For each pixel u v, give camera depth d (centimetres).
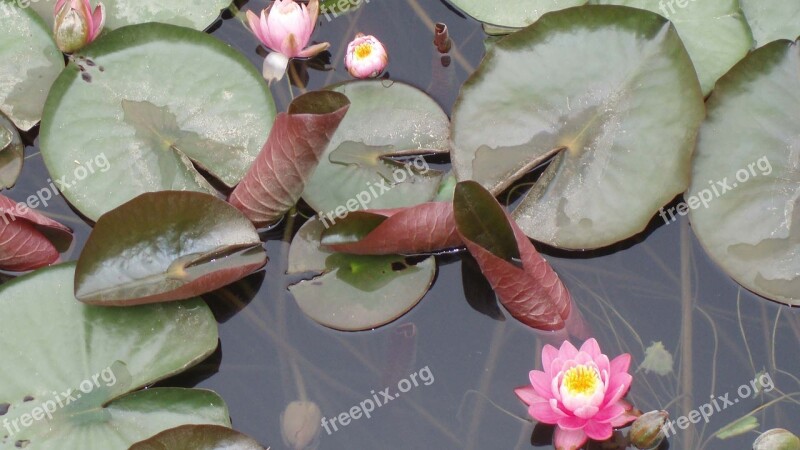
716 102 160
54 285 156
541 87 162
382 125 163
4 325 155
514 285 154
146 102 163
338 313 158
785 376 156
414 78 169
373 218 156
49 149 161
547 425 155
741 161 159
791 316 158
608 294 159
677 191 158
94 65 163
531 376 152
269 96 165
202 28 169
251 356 158
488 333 158
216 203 156
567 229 159
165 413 153
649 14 160
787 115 159
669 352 157
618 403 152
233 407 156
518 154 161
